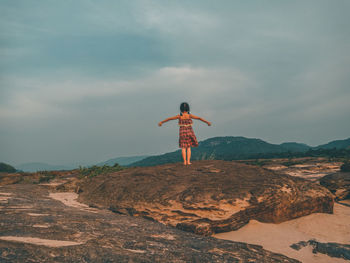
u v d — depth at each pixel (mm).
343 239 4055
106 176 7738
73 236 2393
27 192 7156
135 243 2471
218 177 5613
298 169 13727
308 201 5289
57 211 3734
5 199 4625
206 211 4359
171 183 5594
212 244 2869
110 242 2377
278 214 4855
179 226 4094
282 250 3480
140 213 4773
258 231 4242
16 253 1743
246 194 4637
